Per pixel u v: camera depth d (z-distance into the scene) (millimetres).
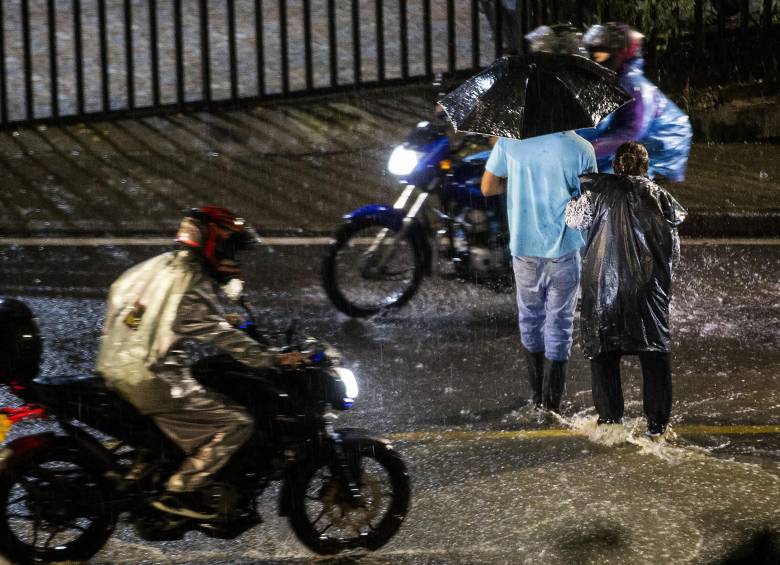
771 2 42062
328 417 14359
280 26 41000
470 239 25156
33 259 29797
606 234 18031
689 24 41000
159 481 13805
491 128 18453
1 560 13727
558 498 16375
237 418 13703
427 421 19562
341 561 14594
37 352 13266
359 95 41438
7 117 40469
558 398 19766
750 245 30969
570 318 19516
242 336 13516
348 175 35562
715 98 39688
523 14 39969
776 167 36062
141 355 13312
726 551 14664
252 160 36969
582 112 18375
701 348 23125
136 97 42875
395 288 26719
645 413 18531
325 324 24938
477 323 25031
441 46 46250
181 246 13547
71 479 13656
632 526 15414
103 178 35812
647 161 18438
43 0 52969
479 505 16172
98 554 14672
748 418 19500
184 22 49875
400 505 14852
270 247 30641
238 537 15250
